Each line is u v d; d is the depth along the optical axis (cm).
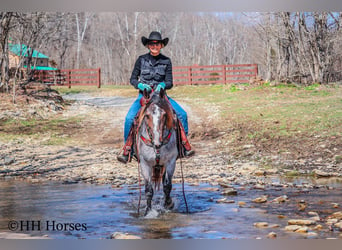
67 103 2694
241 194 904
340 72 3153
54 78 4272
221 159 1388
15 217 734
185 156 793
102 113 2409
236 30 7525
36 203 847
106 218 721
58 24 3142
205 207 791
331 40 2809
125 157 803
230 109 2273
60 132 1938
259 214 726
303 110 1962
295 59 3188
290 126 1688
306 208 762
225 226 654
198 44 8012
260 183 1021
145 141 727
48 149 1605
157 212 739
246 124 1841
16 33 2878
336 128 1570
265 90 2938
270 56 3400
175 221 693
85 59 8212
